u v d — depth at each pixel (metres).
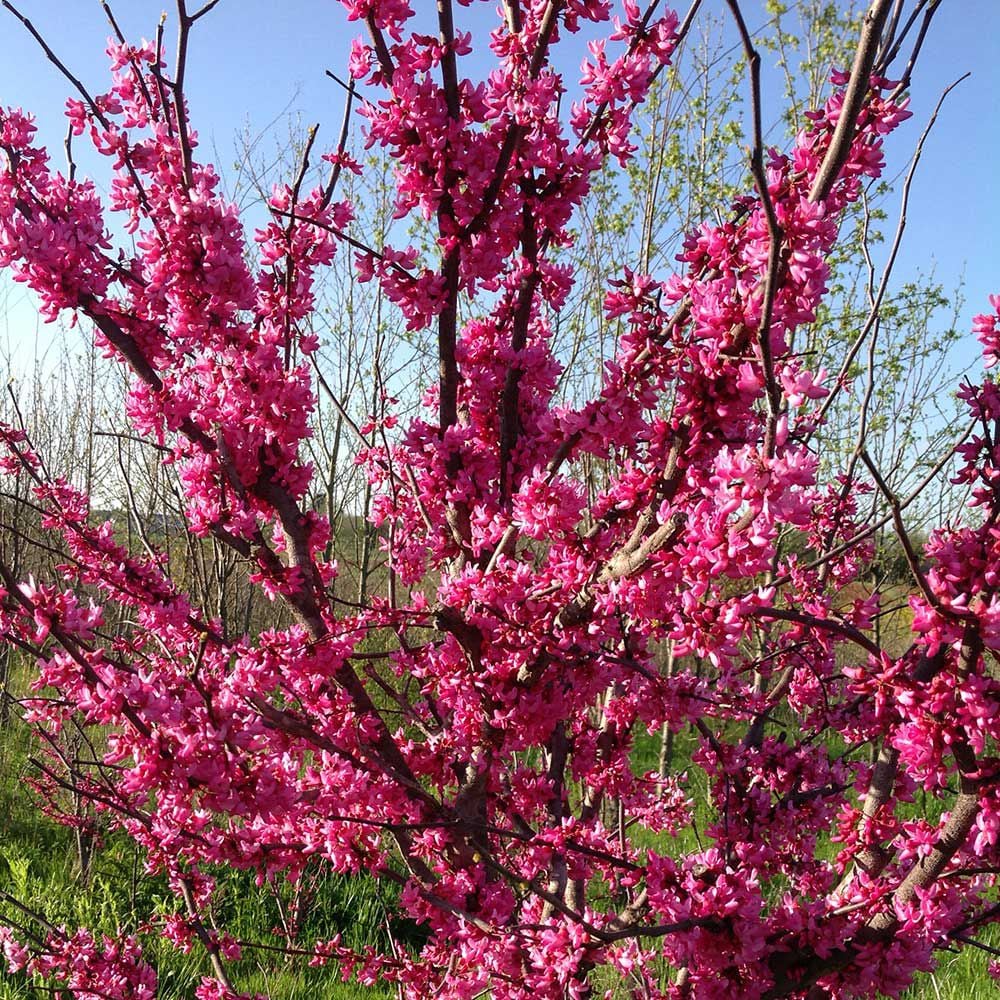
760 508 1.54
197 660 1.90
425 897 2.53
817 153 1.89
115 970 3.05
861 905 2.14
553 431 2.29
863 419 3.49
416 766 2.83
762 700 3.38
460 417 3.21
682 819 3.97
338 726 2.69
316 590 2.88
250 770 1.93
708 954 2.12
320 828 2.54
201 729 1.86
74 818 5.65
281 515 2.68
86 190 2.44
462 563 3.06
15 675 6.46
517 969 2.44
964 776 1.92
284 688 2.58
